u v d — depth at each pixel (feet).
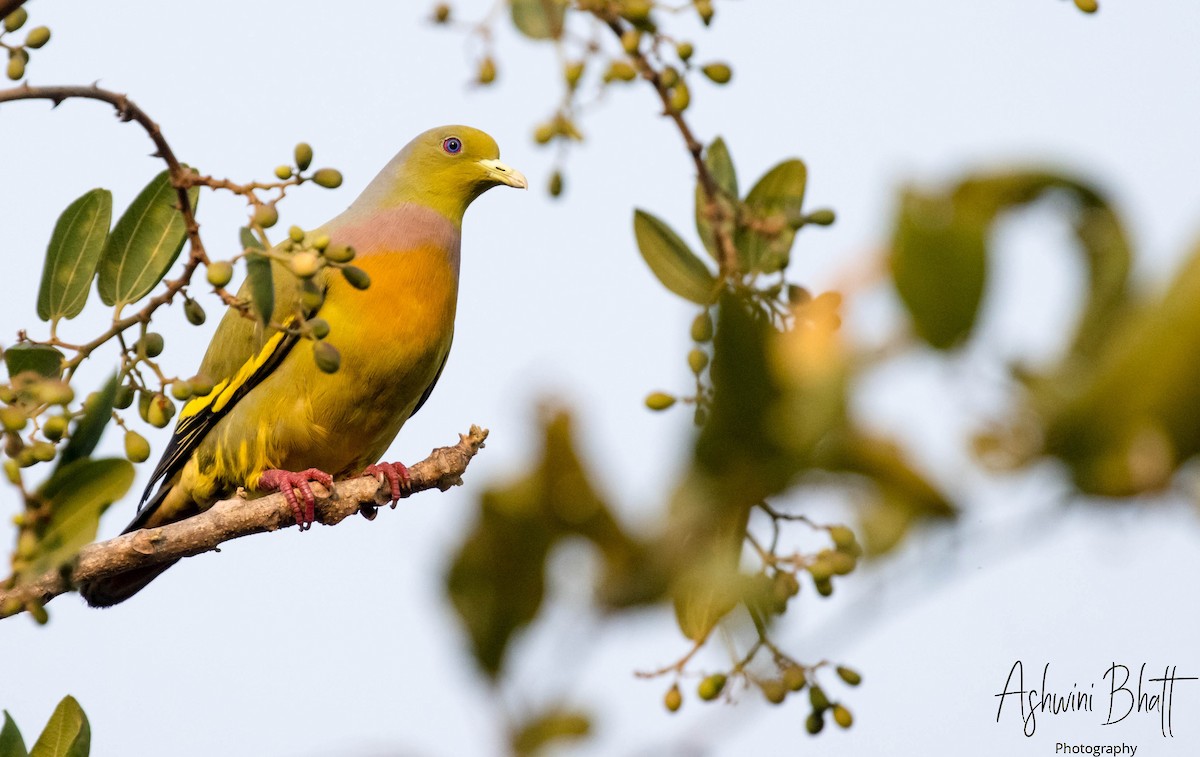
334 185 19.43
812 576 12.14
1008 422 8.04
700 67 16.52
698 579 9.50
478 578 10.54
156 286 21.84
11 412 17.58
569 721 10.44
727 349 9.12
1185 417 7.48
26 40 19.99
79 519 15.61
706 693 13.65
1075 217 8.39
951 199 8.55
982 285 8.16
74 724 21.57
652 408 13.56
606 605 9.68
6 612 19.67
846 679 14.73
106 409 18.01
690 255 16.96
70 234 21.67
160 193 21.97
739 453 9.11
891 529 8.68
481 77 16.67
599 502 9.84
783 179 17.38
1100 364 7.79
